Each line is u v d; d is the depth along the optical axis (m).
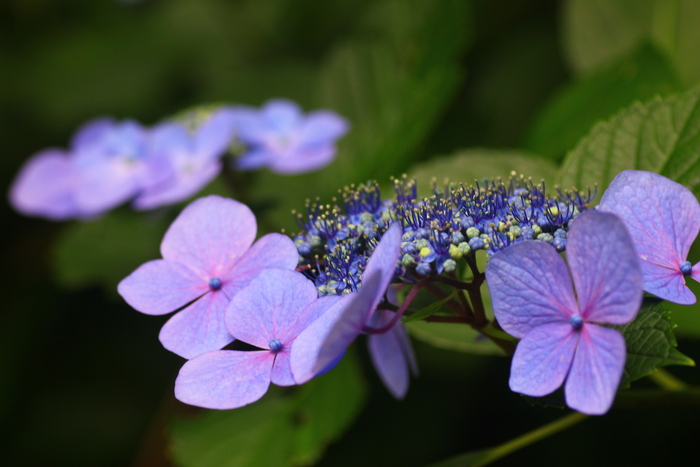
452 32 0.50
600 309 0.32
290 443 0.44
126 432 0.57
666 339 0.33
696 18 0.46
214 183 0.53
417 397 0.52
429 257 0.34
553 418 0.50
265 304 0.33
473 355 0.51
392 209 0.35
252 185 0.53
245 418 0.45
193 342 0.34
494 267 0.33
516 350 0.32
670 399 0.36
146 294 0.35
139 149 0.46
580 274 0.32
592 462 0.49
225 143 0.44
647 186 0.34
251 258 0.34
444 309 0.37
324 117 0.47
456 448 0.51
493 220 0.34
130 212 0.55
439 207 0.34
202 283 0.34
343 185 0.48
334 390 0.45
